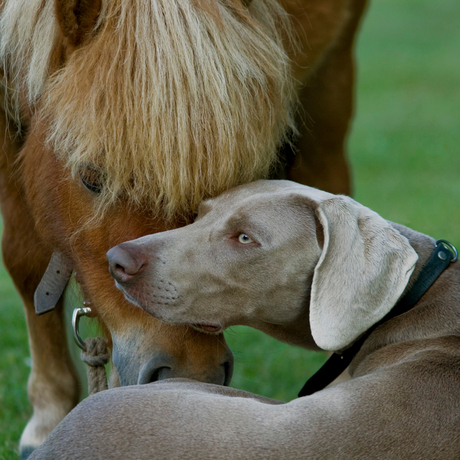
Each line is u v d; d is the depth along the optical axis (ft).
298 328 18.78
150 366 16.96
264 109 17.28
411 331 17.67
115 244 17.43
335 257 16.19
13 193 22.84
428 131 74.38
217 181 16.72
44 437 24.09
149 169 16.52
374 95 93.81
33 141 19.45
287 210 17.31
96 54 17.12
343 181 26.68
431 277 18.01
